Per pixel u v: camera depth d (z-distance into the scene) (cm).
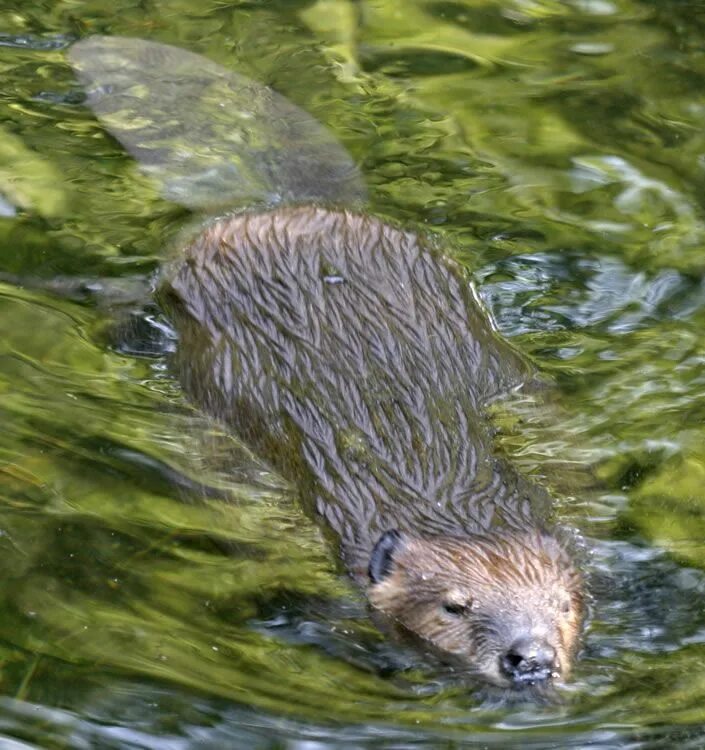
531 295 1255
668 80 1589
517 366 1152
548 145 1472
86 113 1473
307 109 1514
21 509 972
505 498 1024
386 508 1023
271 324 1117
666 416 1115
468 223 1345
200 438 1080
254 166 1393
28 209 1323
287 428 1072
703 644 888
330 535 1017
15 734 779
